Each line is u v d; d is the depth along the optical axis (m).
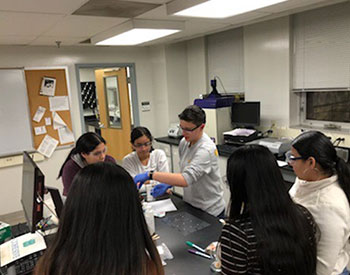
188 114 1.98
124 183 0.74
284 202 0.97
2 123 3.81
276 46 3.42
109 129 5.45
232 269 0.99
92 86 7.28
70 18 2.53
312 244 1.02
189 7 2.12
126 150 5.15
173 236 1.64
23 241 1.50
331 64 2.98
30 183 1.57
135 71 4.75
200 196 2.08
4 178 3.89
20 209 4.02
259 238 0.94
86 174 0.74
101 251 0.69
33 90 3.96
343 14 2.80
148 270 0.75
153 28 2.76
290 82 3.36
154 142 5.00
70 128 4.27
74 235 0.70
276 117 3.57
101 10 2.35
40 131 4.05
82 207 0.71
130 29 2.69
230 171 1.04
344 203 1.19
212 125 3.88
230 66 4.16
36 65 3.97
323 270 1.13
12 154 3.90
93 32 3.21
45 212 1.79
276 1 2.19
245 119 3.74
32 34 3.13
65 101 4.20
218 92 4.38
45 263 0.73
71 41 3.74
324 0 2.57
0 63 3.75
